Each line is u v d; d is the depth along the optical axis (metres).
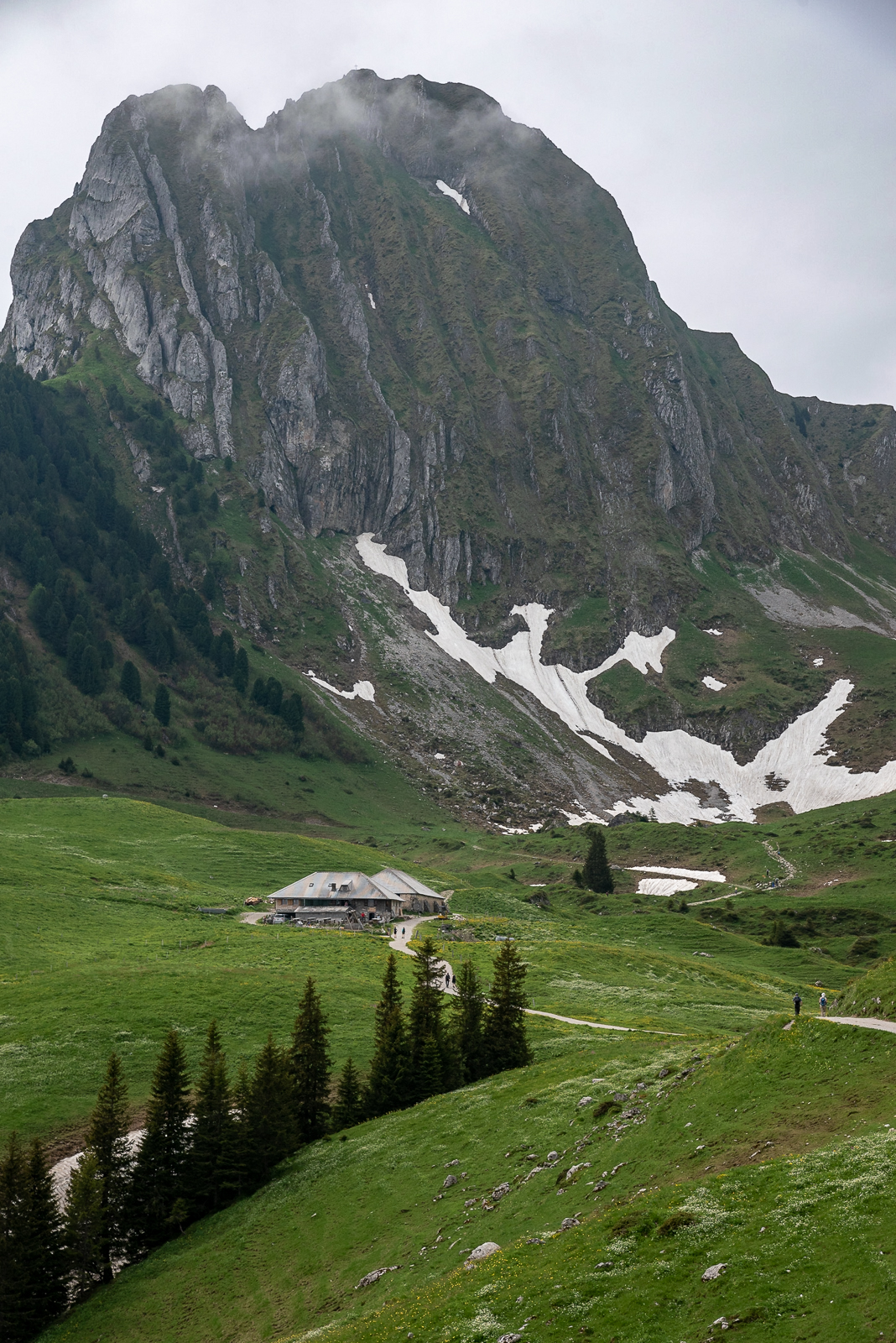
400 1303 35.50
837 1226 27.33
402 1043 67.25
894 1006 44.62
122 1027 82.19
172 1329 44.72
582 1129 47.56
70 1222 52.66
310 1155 60.09
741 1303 25.61
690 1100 43.50
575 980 108.50
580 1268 30.92
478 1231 40.69
